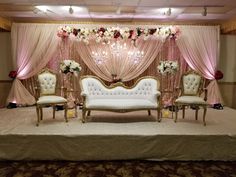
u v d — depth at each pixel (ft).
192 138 11.93
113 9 16.56
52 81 15.90
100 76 20.44
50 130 12.59
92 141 11.83
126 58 20.26
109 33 19.08
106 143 11.85
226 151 12.09
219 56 21.39
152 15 18.30
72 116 16.16
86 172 10.56
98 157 11.90
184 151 12.00
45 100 13.94
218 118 16.15
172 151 11.96
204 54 20.58
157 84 16.24
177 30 19.45
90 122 14.58
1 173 10.39
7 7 16.10
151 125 13.92
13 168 10.96
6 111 18.08
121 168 11.04
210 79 20.97
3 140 11.75
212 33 20.56
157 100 14.84
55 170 10.76
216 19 19.48
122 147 11.90
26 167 11.09
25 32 20.12
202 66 20.68
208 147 12.04
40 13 17.75
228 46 21.85
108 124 14.08
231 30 19.98
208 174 10.48
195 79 15.89
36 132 12.14
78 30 19.22
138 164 11.55
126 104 14.44
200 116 16.79
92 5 15.57
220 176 10.29
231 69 22.06
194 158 12.06
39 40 20.10
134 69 20.40
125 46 20.13
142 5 15.55
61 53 20.31
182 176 10.24
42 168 10.98
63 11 17.21
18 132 12.09
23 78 20.52
